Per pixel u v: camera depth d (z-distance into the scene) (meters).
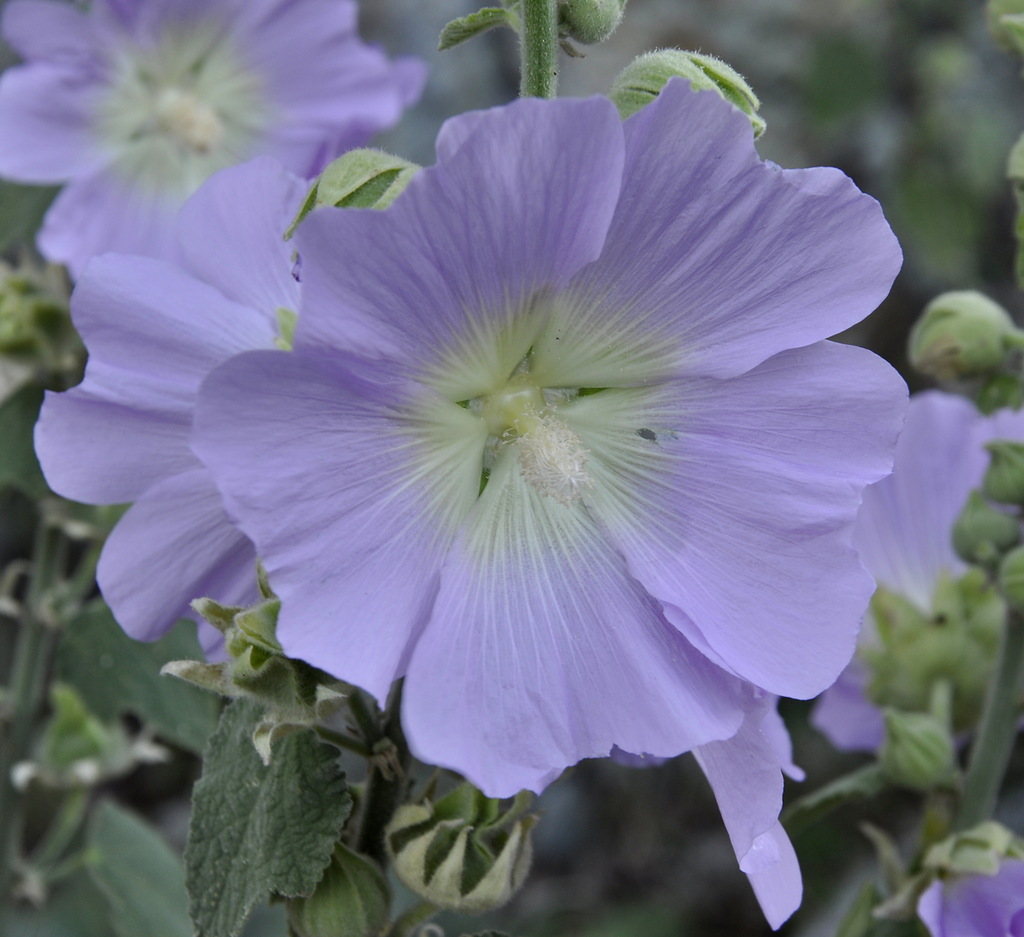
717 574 0.27
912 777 0.34
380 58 0.42
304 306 0.24
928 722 0.34
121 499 0.28
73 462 0.28
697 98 0.25
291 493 0.25
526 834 0.28
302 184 0.29
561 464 0.27
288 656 0.25
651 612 0.27
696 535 0.27
